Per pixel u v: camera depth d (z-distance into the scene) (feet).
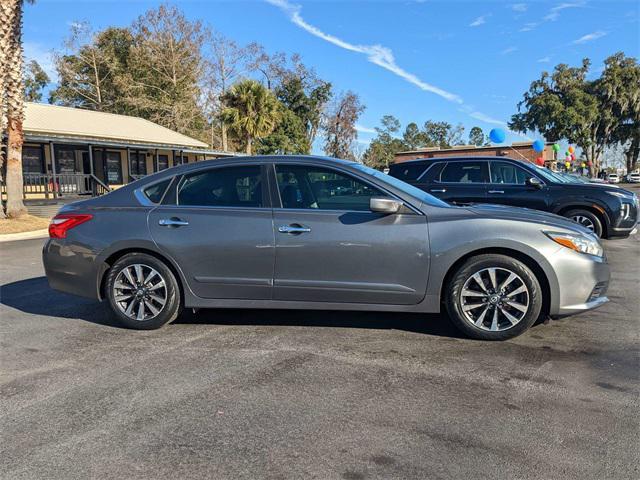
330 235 14.24
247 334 15.10
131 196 15.81
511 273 13.79
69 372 12.42
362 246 14.10
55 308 18.49
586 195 28.35
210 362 12.94
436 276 13.98
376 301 14.37
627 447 8.85
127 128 94.38
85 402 10.78
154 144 86.69
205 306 15.21
